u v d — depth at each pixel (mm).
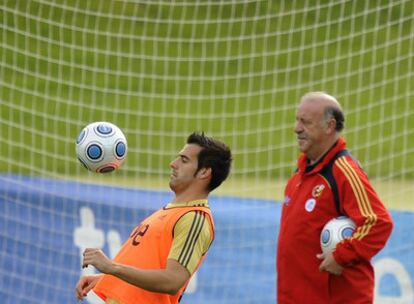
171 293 19453
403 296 30656
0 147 44000
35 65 47219
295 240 21172
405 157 42500
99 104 47750
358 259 20203
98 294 20594
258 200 33375
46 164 44094
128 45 51094
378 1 40219
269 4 46062
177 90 47969
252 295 31469
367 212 20281
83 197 32281
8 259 31656
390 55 47281
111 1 50969
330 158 20906
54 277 31656
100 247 32031
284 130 46875
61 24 42812
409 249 30922
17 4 42188
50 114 46188
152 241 19969
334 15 48531
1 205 32031
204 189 20250
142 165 45406
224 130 47531
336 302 20969
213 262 31562
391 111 46000
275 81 45500
